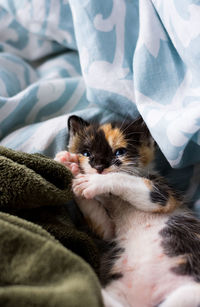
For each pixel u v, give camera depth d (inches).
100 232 13.0
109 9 13.7
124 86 13.7
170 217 13.0
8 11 16.8
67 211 12.8
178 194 13.6
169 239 12.3
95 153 13.6
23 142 13.6
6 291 9.2
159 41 12.8
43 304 9.0
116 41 13.8
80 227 13.2
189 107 12.0
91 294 9.4
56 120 14.0
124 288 11.7
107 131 13.9
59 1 15.8
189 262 11.8
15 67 16.2
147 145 14.1
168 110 12.5
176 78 12.7
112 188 12.5
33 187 10.8
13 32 17.4
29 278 9.6
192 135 12.1
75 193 12.4
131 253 12.2
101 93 13.9
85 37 13.9
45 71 17.1
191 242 12.3
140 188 12.7
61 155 13.1
